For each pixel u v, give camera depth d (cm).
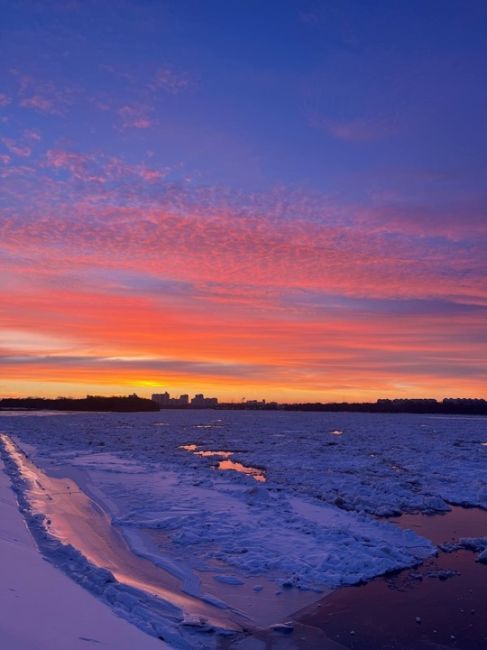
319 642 682
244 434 4403
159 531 1168
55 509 1281
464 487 1797
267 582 884
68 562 842
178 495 1536
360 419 8075
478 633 712
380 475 2039
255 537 1116
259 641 681
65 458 2414
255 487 1559
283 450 3002
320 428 5384
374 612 777
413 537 1148
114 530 1160
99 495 1526
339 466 2273
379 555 1009
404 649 668
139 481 1773
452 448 3162
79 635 528
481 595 843
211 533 1141
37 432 4300
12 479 1597
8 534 902
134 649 537
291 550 1036
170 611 738
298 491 1667
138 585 822
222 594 832
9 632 480
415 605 805
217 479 1839
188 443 3484
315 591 852
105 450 2848
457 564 999
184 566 945
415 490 1744
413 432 4756
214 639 677
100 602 671
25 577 670
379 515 1411
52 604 596
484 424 6450
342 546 1055
